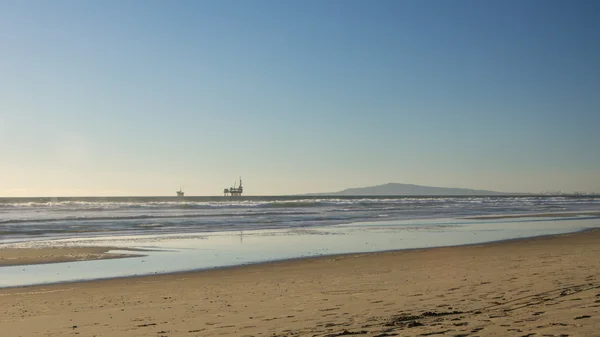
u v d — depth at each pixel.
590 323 6.91
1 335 8.74
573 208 84.62
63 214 61.84
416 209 78.38
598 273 12.84
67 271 18.83
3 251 24.97
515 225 42.69
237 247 26.73
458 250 23.56
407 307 9.58
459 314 8.52
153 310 10.90
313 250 25.00
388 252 23.50
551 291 10.30
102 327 9.16
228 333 8.00
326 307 10.09
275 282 15.06
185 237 32.75
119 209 79.00
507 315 8.02
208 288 14.37
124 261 21.53
